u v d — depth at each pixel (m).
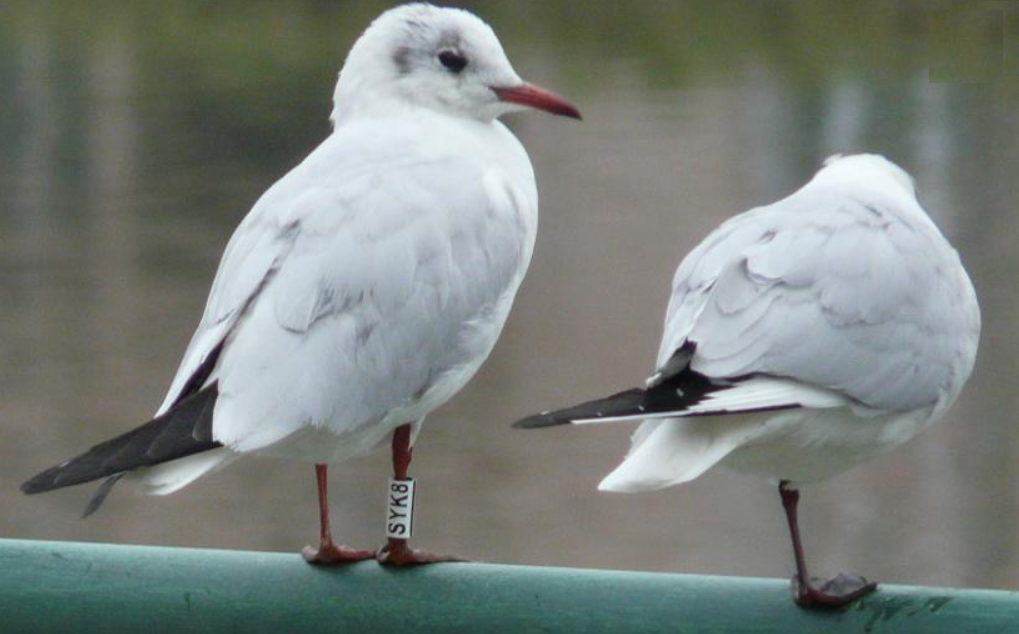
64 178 27.56
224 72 34.69
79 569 5.98
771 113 30.31
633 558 14.28
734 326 6.11
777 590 5.84
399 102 7.15
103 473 5.58
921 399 6.46
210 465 5.91
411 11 7.23
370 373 6.21
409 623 5.89
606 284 22.03
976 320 6.74
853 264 6.31
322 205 6.33
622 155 28.33
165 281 22.08
